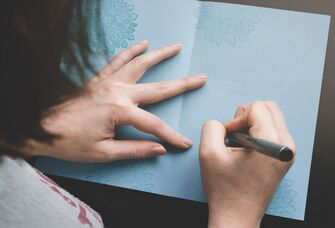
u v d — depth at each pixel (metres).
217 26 0.64
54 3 0.36
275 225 0.62
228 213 0.55
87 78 0.57
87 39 0.42
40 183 0.45
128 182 0.62
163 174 0.62
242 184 0.55
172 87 0.62
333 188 0.61
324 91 0.63
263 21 0.64
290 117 0.62
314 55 0.62
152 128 0.60
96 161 0.61
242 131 0.60
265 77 0.63
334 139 0.62
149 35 0.65
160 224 0.63
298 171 0.61
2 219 0.41
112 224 0.64
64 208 0.46
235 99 0.63
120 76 0.62
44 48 0.37
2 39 0.34
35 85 0.37
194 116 0.63
